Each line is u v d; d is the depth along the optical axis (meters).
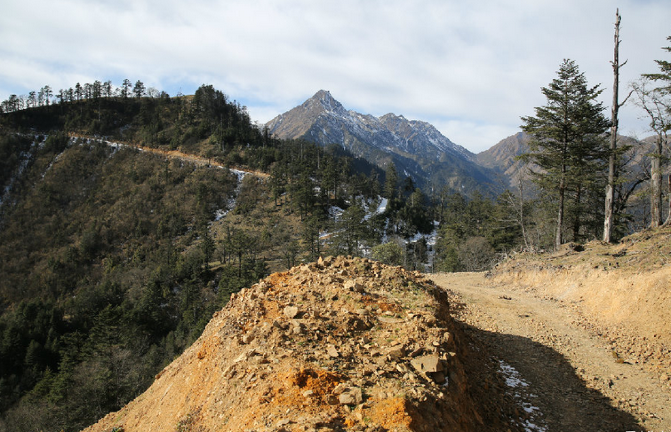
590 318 16.38
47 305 61.31
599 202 30.98
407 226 83.50
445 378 7.26
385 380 6.57
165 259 74.69
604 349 13.31
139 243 86.25
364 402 5.93
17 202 100.94
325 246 67.06
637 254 17.95
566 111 24.97
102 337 38.47
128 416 12.12
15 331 51.31
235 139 126.38
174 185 103.94
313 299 10.53
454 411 6.52
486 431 7.41
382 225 81.31
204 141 124.94
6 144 112.62
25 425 28.25
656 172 22.72
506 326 15.50
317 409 5.77
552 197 31.75
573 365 11.98
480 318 16.42
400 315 9.63
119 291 64.56
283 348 7.70
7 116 126.38
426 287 12.27
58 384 30.80
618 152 22.72
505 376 10.98
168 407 9.84
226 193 100.38
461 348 10.32
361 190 105.19
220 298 51.66
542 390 10.45
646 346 12.94
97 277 78.12
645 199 30.12
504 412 8.88
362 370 6.84
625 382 10.98
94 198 101.94
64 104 140.50
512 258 26.92
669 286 14.05
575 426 8.88
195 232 86.69
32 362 47.41
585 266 19.59
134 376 30.00
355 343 8.10
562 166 25.72
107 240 87.69
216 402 7.27
